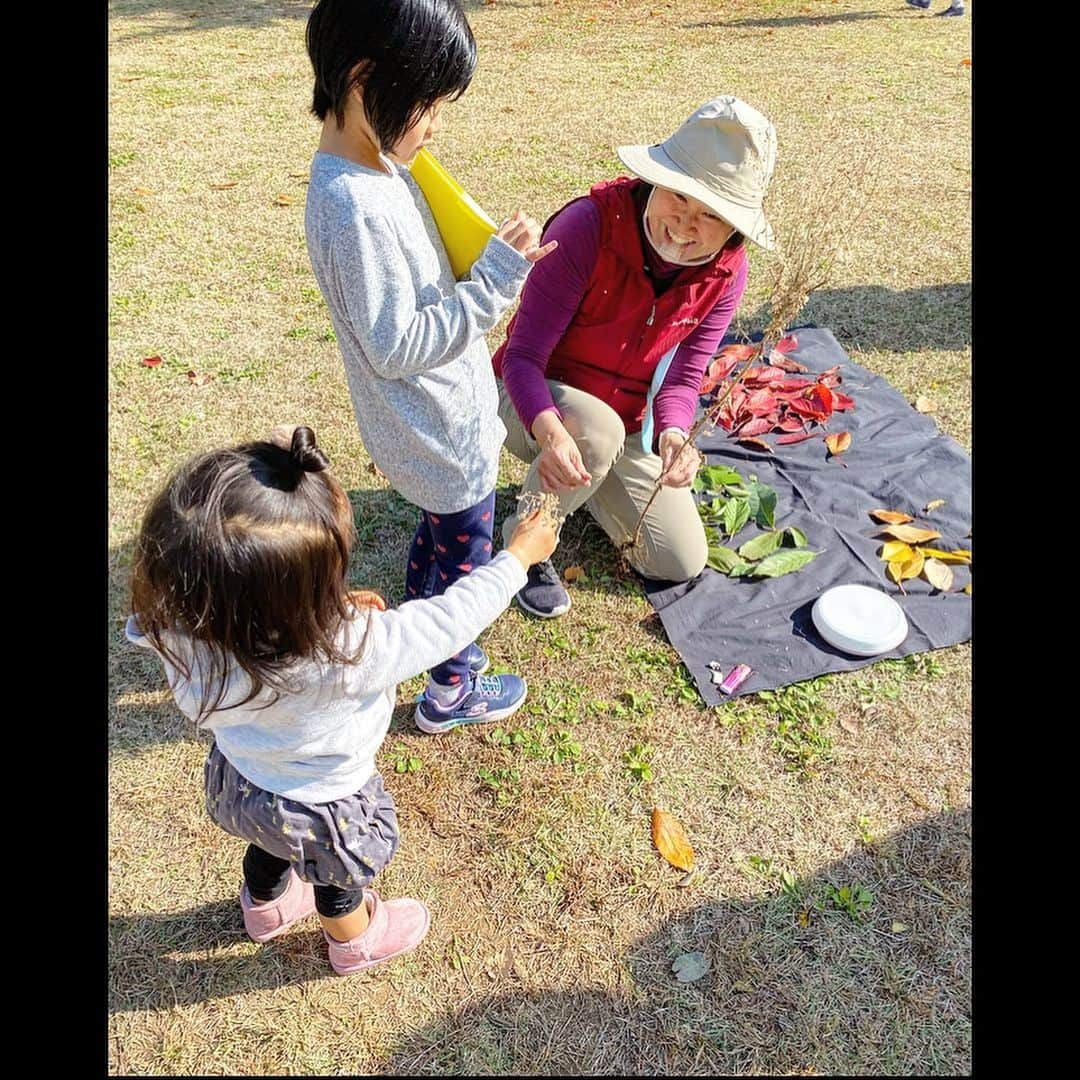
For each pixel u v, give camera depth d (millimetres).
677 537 2865
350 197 1696
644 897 2176
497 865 2242
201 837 2309
